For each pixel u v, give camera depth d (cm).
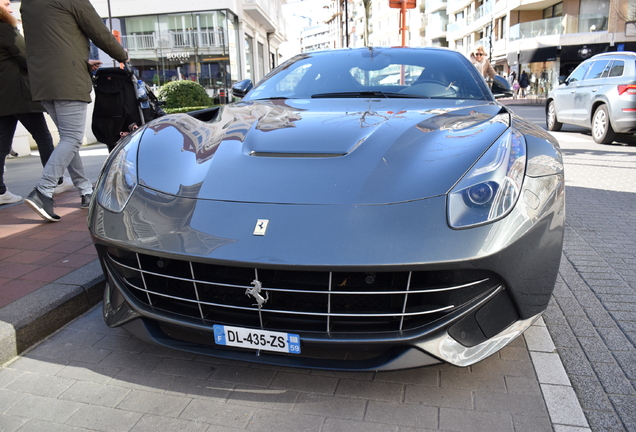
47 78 350
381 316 163
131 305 185
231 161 191
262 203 168
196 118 255
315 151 190
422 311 162
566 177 559
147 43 1839
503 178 169
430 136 198
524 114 1659
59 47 348
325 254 151
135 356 207
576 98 910
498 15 3747
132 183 192
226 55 1873
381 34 7750
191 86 1391
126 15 1806
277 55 3350
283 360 167
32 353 210
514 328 172
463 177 170
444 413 165
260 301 160
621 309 236
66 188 513
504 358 197
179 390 182
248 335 167
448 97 277
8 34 390
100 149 945
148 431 160
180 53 1858
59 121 371
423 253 150
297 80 307
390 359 162
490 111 239
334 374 190
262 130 216
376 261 149
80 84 363
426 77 295
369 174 174
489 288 164
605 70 831
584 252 314
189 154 203
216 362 201
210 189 178
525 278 166
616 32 2891
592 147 794
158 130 226
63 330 230
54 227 365
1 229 362
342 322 164
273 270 163
